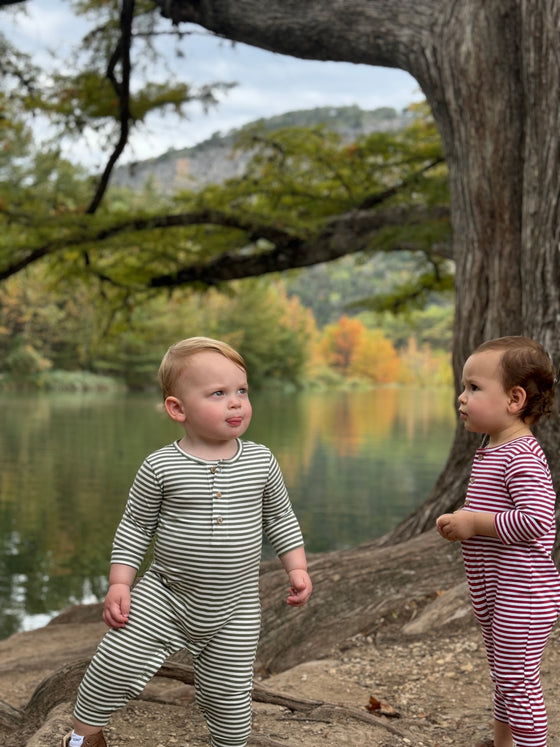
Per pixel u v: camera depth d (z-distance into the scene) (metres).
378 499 16.77
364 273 161.62
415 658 3.96
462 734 2.92
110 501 15.79
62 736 2.64
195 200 13.12
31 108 12.68
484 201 5.60
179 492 2.34
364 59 6.43
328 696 3.51
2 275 12.99
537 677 2.36
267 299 88.75
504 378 2.40
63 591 9.75
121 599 2.32
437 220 11.16
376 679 3.72
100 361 73.31
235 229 13.10
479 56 5.53
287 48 6.63
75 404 49.25
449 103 5.77
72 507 15.10
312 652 4.41
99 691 2.34
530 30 4.96
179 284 13.91
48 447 25.05
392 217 11.91
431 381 130.38
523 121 5.50
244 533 2.37
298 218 12.53
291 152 13.92
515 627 2.33
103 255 13.73
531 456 2.36
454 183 5.89
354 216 12.14
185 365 2.39
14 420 35.50
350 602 4.71
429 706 3.34
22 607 9.07
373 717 2.99
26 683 4.63
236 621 2.40
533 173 4.94
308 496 17.08
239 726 2.42
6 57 12.21
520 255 5.53
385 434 33.25
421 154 13.62
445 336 145.88
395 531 5.75
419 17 5.97
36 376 69.44
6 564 10.95
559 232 4.66
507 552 2.37
